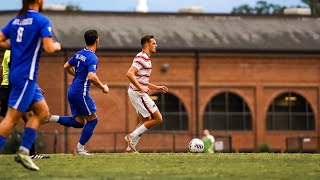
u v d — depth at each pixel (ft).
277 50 442.50
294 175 89.81
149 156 122.31
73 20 456.04
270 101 443.32
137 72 139.95
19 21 92.07
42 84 415.03
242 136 439.63
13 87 91.50
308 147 444.14
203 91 436.35
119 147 420.77
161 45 436.76
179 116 433.48
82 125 127.75
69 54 417.08
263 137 441.68
